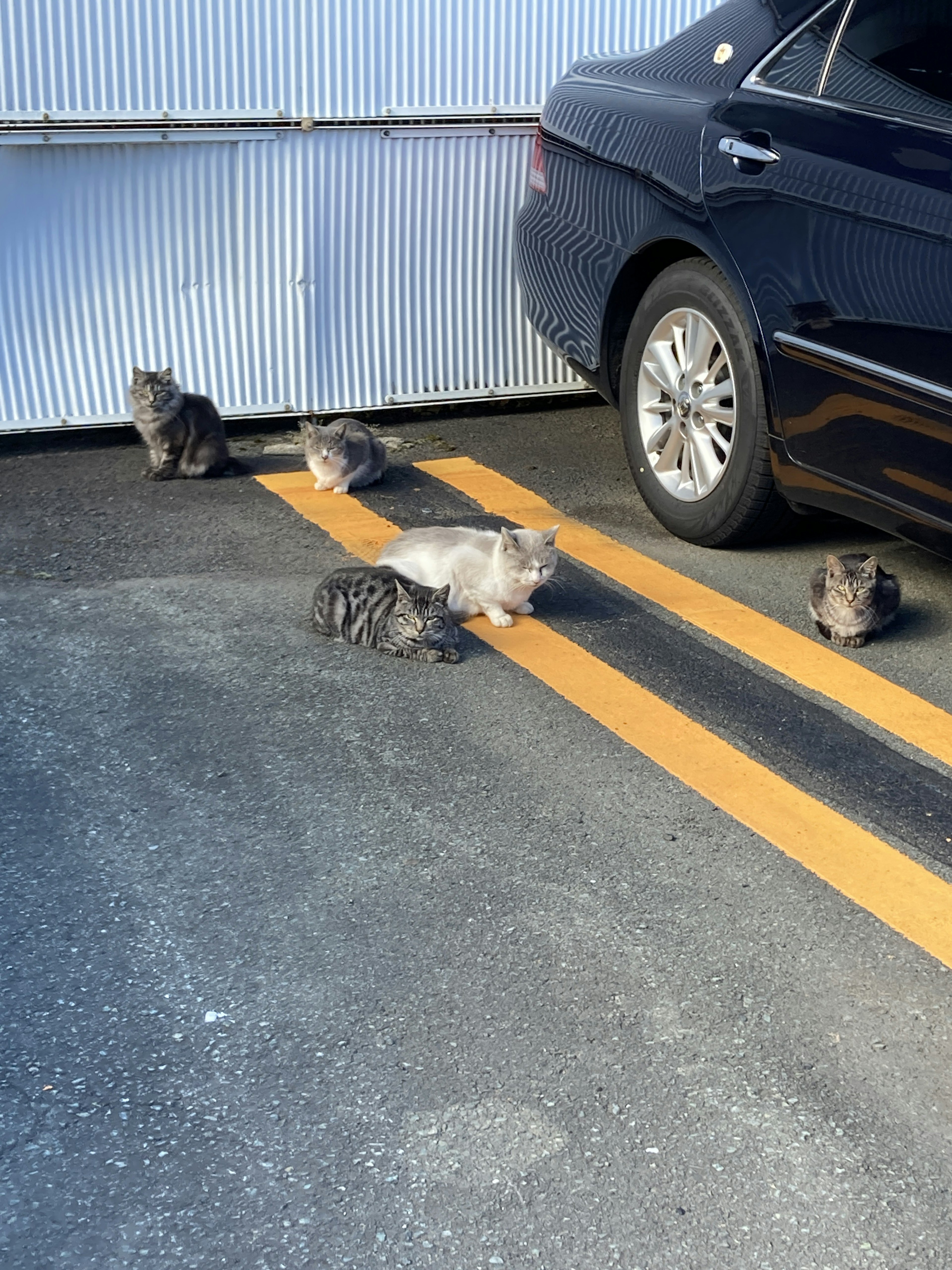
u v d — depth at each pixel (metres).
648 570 6.14
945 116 4.93
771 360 5.61
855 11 5.53
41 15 6.96
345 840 3.97
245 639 5.31
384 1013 3.27
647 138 6.24
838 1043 3.22
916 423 4.94
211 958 3.44
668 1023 3.26
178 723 4.62
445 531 5.96
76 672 4.96
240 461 7.48
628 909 3.69
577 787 4.30
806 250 5.36
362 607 5.25
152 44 7.19
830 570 5.32
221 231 7.61
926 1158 2.90
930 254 4.79
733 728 4.73
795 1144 2.92
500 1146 2.89
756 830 4.10
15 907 3.61
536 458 7.71
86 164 7.26
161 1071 3.07
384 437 8.04
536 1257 2.63
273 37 7.38
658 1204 2.76
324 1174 2.81
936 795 4.34
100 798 4.15
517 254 7.39
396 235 7.95
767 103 5.75
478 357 8.37
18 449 7.64
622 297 6.66
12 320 7.40
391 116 7.70
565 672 5.14
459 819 4.09
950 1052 3.21
